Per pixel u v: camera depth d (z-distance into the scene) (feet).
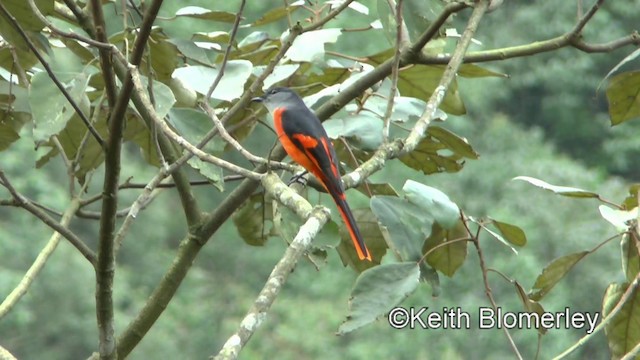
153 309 33.17
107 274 28.66
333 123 34.24
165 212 131.54
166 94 29.53
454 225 32.45
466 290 95.91
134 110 34.53
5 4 29.81
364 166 28.12
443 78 30.94
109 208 28.22
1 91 36.70
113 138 27.86
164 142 33.06
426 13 32.60
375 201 31.01
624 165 137.39
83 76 29.48
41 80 29.27
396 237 30.83
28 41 27.89
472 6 32.12
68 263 111.04
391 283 27.50
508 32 135.23
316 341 108.27
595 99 33.96
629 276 29.99
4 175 29.76
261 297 22.65
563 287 96.84
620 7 135.13
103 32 28.73
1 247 108.37
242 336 22.02
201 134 32.04
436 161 37.55
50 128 28.91
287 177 42.75
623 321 30.09
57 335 109.09
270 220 37.70
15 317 106.63
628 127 139.95
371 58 35.99
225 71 32.65
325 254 32.24
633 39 33.71
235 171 26.45
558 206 110.01
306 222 24.53
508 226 32.35
